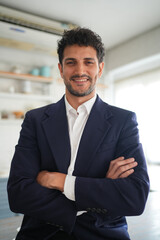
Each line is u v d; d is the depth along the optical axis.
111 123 0.90
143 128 3.64
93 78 0.90
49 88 3.38
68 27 2.85
